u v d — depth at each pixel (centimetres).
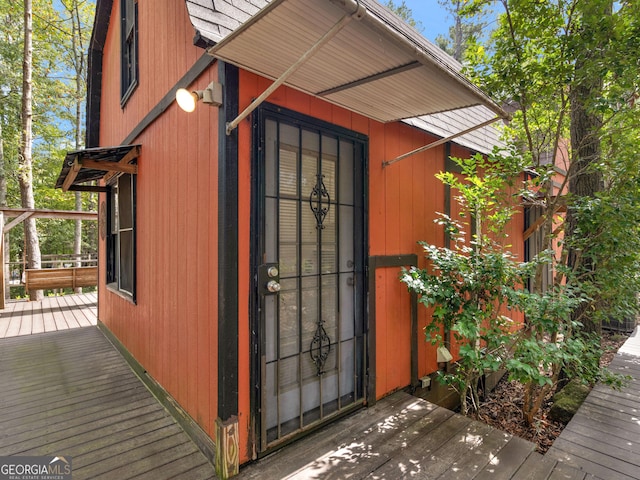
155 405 268
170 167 267
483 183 292
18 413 254
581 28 281
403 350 303
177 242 251
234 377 186
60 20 1144
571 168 315
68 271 734
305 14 130
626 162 274
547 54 300
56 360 374
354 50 156
